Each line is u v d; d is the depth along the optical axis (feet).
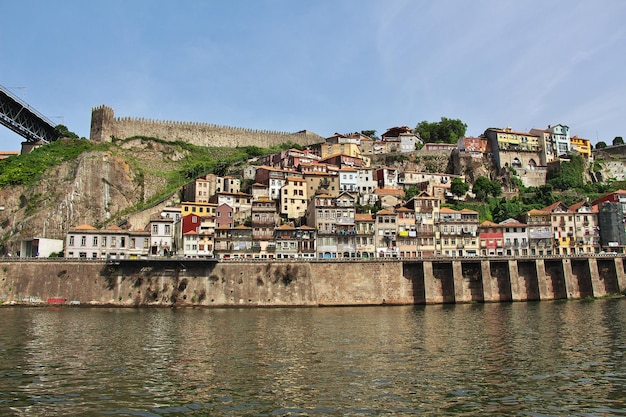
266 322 285.43
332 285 394.93
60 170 548.72
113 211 550.36
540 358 183.93
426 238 483.10
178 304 376.48
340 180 576.20
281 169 573.33
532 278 426.10
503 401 133.59
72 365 172.14
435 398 135.85
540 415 123.65
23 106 586.45
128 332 245.65
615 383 150.71
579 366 171.63
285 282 387.75
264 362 177.68
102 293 378.73
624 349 199.52
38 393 139.44
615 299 404.98
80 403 130.93
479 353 193.26
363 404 130.82
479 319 294.25
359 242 467.52
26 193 528.22
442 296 411.34
